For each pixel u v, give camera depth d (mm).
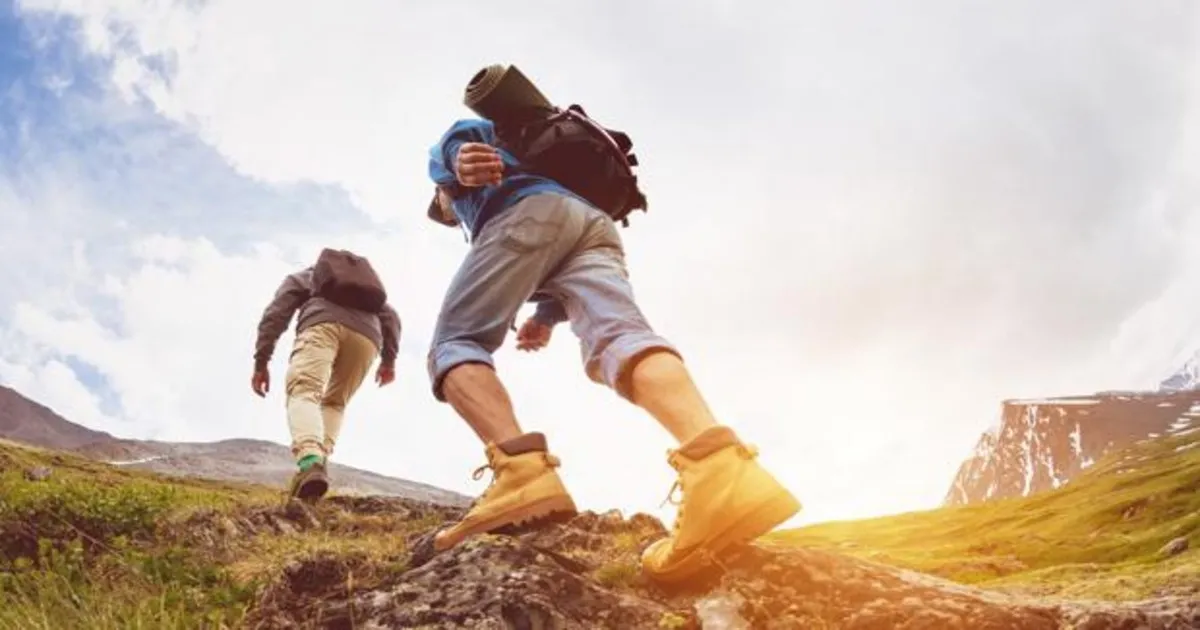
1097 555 47531
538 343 3850
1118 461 107438
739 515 2867
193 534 4949
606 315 3191
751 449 2947
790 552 3135
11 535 4707
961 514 74875
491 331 3320
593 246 3432
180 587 3922
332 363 6855
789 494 2895
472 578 3074
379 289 7117
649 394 3025
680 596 3090
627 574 3186
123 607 3775
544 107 3502
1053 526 62469
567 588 3039
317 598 3559
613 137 3703
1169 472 71812
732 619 2852
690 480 2926
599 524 3928
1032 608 3002
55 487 5176
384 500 6656
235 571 4176
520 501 3189
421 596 3076
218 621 3480
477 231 3441
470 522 3246
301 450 6383
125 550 4430
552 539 3701
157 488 5785
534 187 3381
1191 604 3191
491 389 3273
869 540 68250
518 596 2934
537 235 3303
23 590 4086
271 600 3588
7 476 5664
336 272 6953
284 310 7059
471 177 3246
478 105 3451
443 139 3549
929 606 2916
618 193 3568
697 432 2967
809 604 2938
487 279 3303
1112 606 3205
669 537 3234
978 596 3145
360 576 3648
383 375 7363
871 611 2869
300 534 5398
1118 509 62938
